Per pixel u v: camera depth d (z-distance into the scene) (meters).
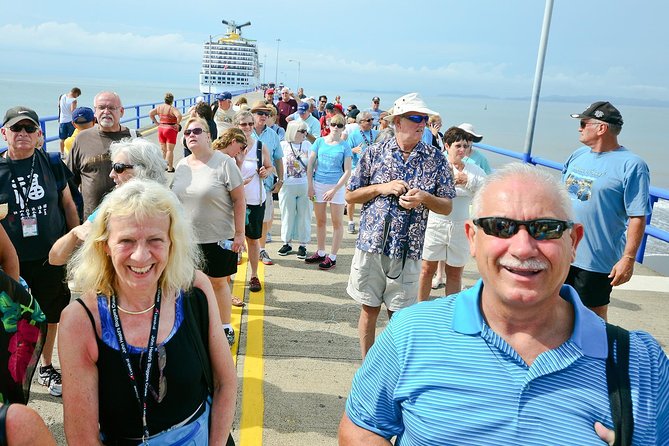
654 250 8.14
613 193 3.41
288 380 3.66
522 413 1.33
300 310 4.86
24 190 3.12
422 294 4.38
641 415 1.27
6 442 1.23
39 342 1.85
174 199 1.86
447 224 4.19
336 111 9.08
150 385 1.76
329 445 2.99
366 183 3.49
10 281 1.75
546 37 7.09
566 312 1.47
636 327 4.86
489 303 1.47
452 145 4.18
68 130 11.06
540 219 1.36
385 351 1.53
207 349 1.94
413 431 1.44
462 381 1.39
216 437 1.92
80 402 1.70
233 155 4.78
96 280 1.78
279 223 8.02
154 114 11.09
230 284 5.42
